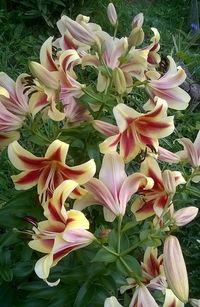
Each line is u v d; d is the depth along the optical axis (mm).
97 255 825
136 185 848
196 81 2400
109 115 1046
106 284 900
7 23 2480
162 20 2910
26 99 901
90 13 2631
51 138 930
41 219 934
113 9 1077
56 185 851
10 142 916
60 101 915
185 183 950
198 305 947
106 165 840
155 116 844
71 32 961
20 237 967
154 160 878
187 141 949
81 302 899
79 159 955
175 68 946
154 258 968
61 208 789
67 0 2566
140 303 831
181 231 1622
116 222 996
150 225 904
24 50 2371
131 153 855
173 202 970
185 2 3033
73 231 789
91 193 848
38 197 929
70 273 934
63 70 894
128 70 939
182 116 2141
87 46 984
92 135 930
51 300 969
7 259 1017
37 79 884
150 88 933
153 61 1044
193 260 1568
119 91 885
